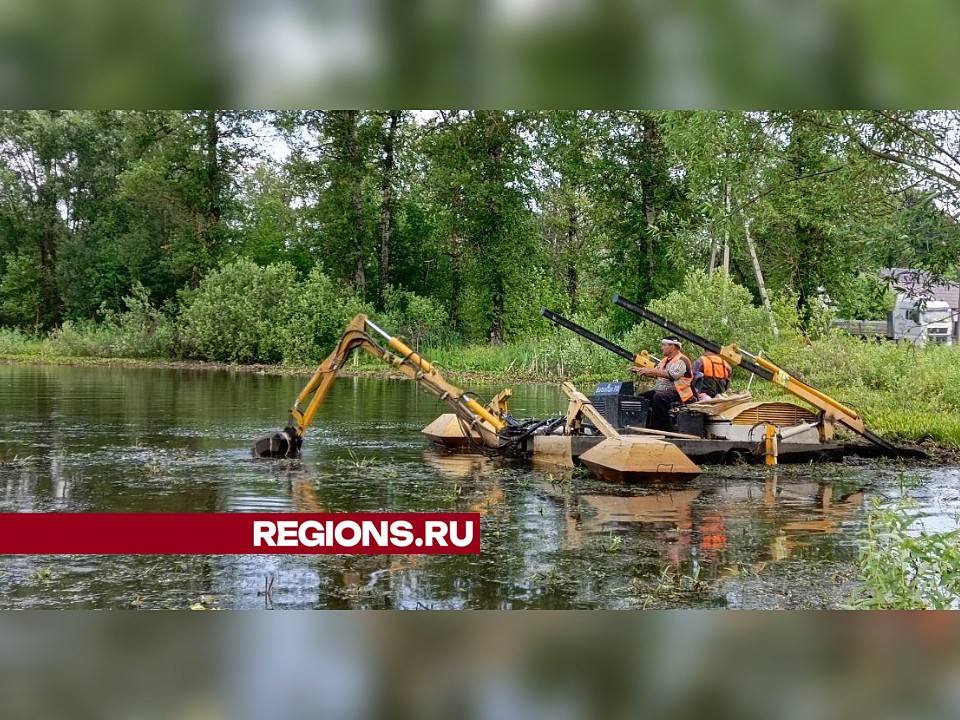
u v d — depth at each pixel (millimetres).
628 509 8211
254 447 11172
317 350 32500
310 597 5500
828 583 5844
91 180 43625
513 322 37594
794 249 26516
